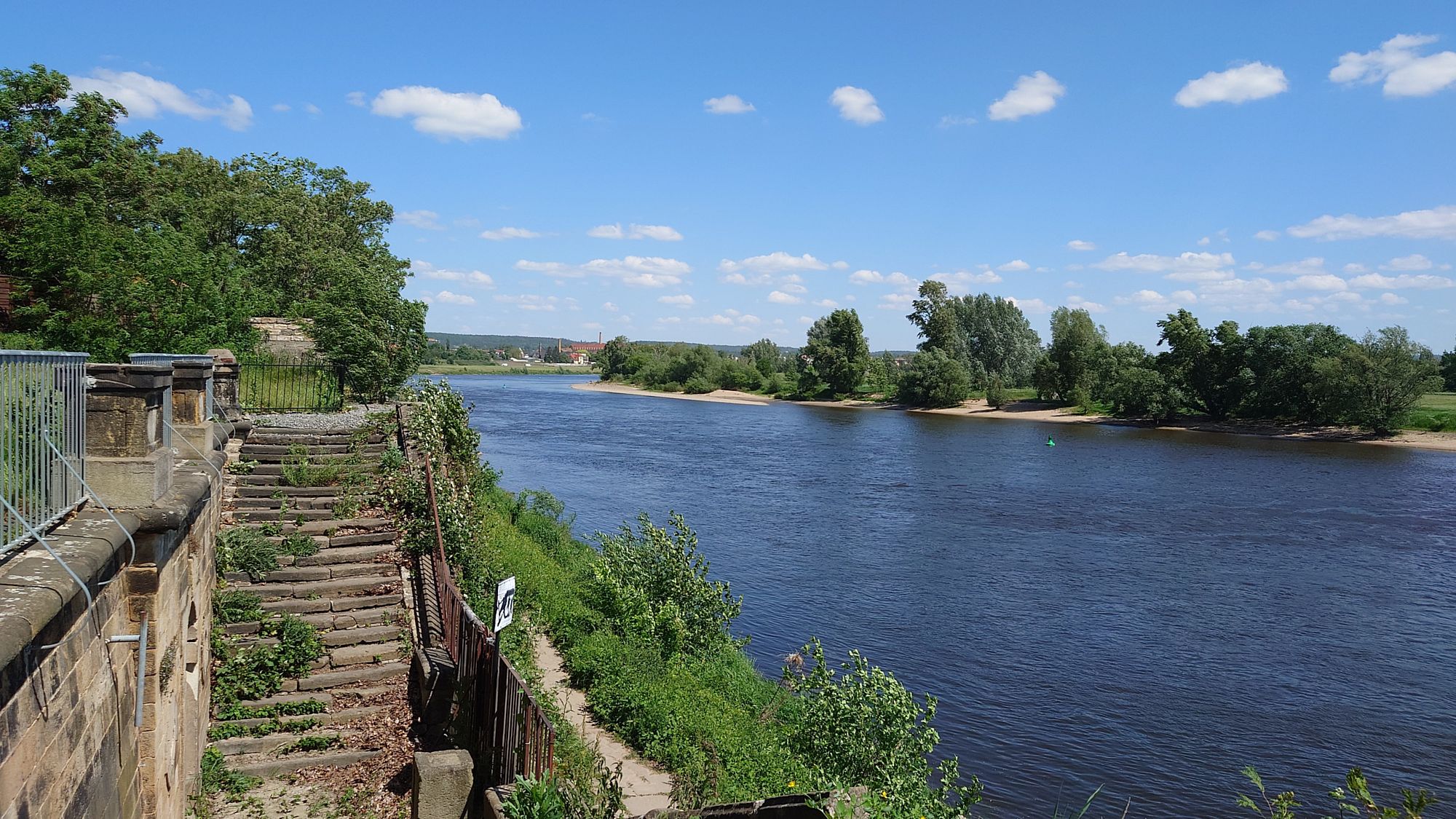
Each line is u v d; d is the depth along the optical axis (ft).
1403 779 49.29
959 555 97.60
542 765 24.73
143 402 22.65
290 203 159.33
